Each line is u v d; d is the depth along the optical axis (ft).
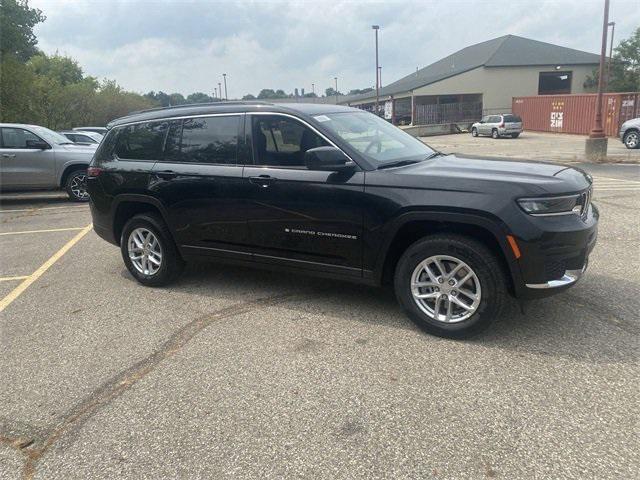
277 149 15.06
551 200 11.93
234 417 10.28
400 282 13.53
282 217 14.92
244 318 15.15
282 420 10.11
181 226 17.03
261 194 15.11
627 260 18.97
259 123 15.40
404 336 13.50
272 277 18.79
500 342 12.87
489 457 8.82
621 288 16.16
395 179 13.17
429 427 9.70
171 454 9.27
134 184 17.72
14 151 37.11
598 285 16.49
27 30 120.06
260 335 13.94
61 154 38.22
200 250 16.94
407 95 161.07
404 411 10.22
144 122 18.01
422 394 10.78
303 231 14.66
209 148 16.33
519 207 11.94
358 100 219.20
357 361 12.28
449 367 11.80
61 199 42.39
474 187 12.34
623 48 166.81
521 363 11.82
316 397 10.85
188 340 13.85
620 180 40.86
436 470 8.57
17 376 12.35
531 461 8.68
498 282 12.33
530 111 129.39
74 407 10.94
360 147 14.30
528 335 13.17
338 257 14.35
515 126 111.24
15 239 27.40
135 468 8.96
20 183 37.58
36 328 15.15
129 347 13.61
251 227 15.61
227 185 15.71
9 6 114.93
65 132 73.36
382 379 11.44
